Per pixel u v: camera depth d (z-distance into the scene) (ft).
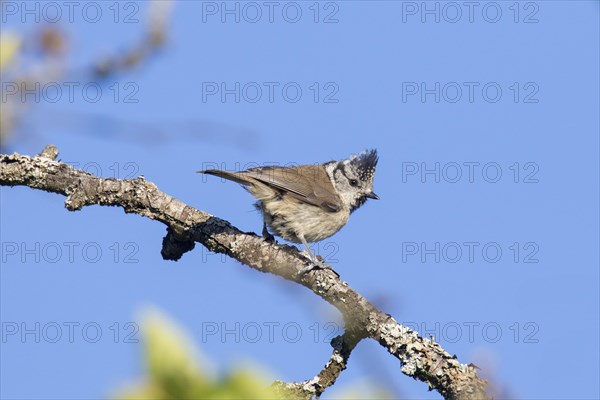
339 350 33.71
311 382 33.24
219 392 12.25
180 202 38.04
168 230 38.58
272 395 12.51
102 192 37.50
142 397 12.16
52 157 39.68
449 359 32.17
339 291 34.47
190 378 12.28
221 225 37.50
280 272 36.32
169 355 12.31
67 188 37.63
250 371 12.44
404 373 32.37
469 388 31.58
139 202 37.52
